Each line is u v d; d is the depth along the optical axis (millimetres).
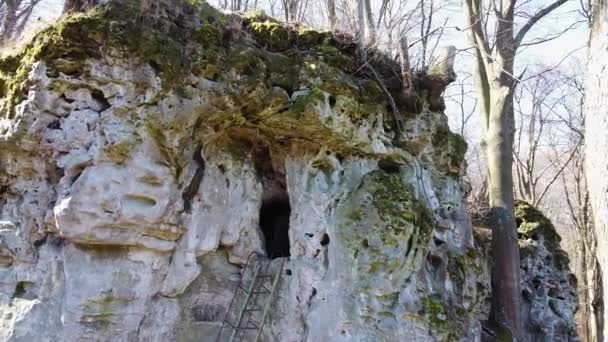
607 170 3641
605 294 3711
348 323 5902
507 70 8938
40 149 5113
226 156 6426
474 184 17047
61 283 5152
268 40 6285
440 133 7555
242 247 6578
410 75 7004
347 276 6043
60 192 5074
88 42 5051
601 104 3715
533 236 11008
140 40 5168
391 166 6977
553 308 10555
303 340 6191
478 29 9398
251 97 5773
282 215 7355
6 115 5125
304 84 6141
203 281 6262
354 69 6781
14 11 11383
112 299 5273
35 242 5258
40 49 4973
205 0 6039
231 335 6215
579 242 17797
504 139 8805
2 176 5320
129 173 5145
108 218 5066
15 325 4957
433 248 6965
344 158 6637
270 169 7035
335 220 6281
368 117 6531
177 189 5602
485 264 8117
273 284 6406
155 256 5605
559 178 24562
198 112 5535
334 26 7254
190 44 5527
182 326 5977
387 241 5992
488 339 7777
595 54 3814
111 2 5172
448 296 6781
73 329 5078
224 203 6324
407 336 5945
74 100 5090
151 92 5188
